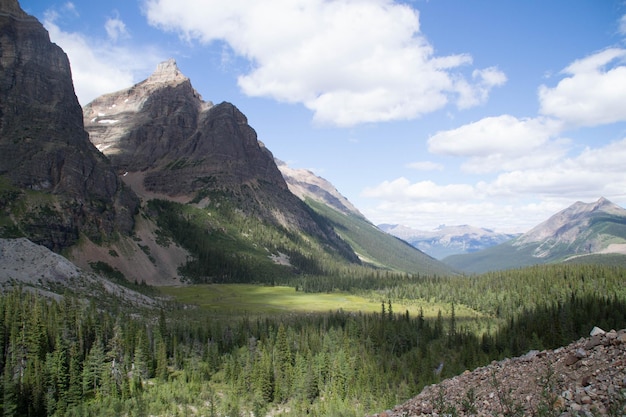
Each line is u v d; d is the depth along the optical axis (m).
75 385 81.94
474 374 30.70
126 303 145.25
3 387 75.06
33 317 87.69
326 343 115.69
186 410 81.94
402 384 89.44
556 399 21.50
